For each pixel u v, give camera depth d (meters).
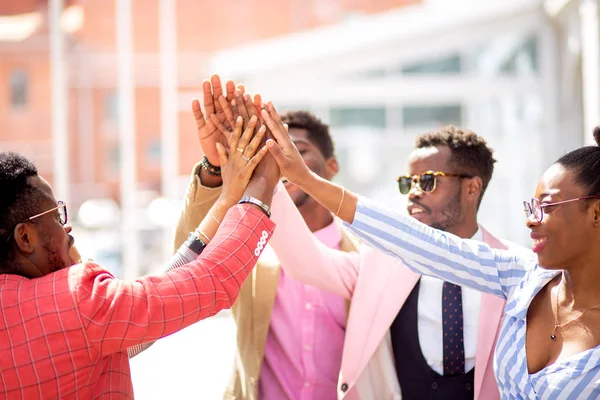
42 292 1.67
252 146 2.01
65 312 1.65
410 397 2.51
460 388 2.47
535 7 11.24
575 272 1.92
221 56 11.63
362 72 11.88
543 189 1.94
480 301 2.51
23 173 1.75
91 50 30.47
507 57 11.85
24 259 1.76
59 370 1.66
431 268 2.12
